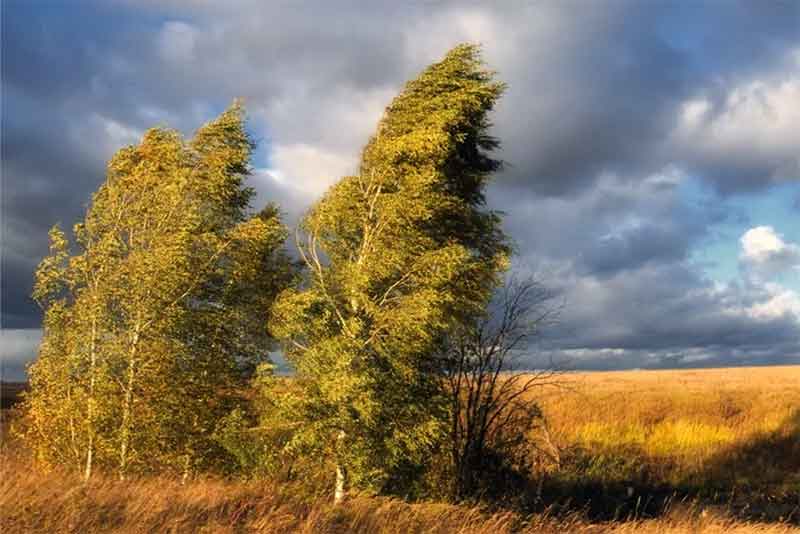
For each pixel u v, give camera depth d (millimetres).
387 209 14703
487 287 15805
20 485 11016
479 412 17328
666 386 59219
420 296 14398
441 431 15086
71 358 16188
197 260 16625
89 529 9953
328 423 13805
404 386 14500
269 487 13016
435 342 15422
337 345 13898
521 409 18062
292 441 14023
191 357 16531
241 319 17000
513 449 18547
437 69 15812
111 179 17656
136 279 16125
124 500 11031
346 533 11453
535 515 15375
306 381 14383
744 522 16906
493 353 17219
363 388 13844
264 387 14633
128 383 16125
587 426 32250
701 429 33375
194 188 17125
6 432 17359
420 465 15164
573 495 20797
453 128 15695
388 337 14453
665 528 15398
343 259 15445
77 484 11625
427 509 12992
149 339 16172
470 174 16484
